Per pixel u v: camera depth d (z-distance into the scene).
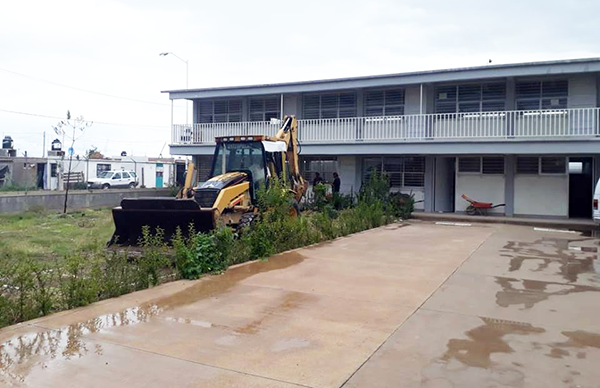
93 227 16.97
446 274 9.10
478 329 5.97
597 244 13.30
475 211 21.53
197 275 8.60
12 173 37.06
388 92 23.59
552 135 19.03
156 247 9.00
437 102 22.53
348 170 24.56
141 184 45.34
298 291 7.73
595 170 20.12
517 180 21.28
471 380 4.53
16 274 8.03
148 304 6.91
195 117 28.06
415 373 4.68
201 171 27.66
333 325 6.08
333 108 24.92
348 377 4.58
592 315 6.57
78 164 39.50
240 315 6.46
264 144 13.65
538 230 16.91
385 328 5.97
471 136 20.47
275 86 24.69
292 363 4.89
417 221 19.94
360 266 9.76
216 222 10.55
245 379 4.52
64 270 8.84
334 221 16.78
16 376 4.52
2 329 5.78
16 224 17.56
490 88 21.56
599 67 18.67
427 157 22.78
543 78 20.64
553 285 8.30
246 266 9.62
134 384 4.39
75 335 5.61
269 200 12.07
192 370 4.70
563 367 4.84
